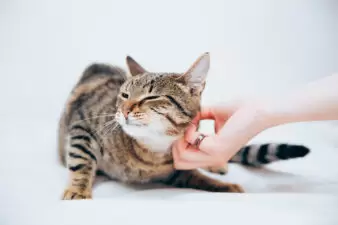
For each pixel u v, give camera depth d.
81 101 0.60
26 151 0.60
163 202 0.42
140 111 0.49
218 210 0.39
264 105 0.44
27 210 0.39
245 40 0.92
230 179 0.56
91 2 0.93
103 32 0.91
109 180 0.55
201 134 0.49
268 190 0.51
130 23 0.93
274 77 0.83
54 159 0.59
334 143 0.65
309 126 0.71
